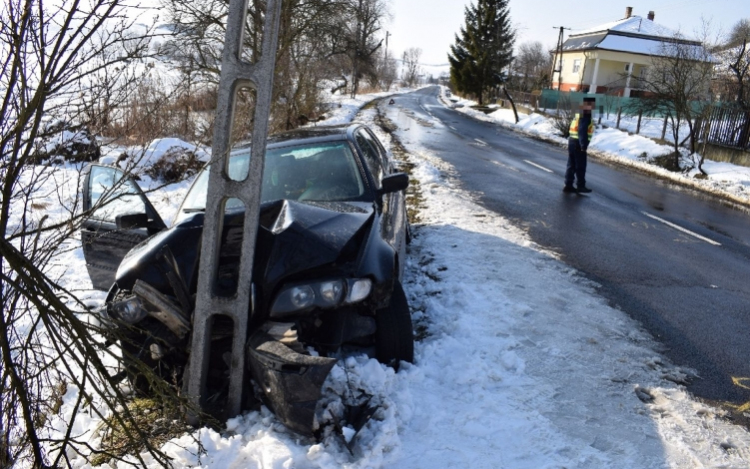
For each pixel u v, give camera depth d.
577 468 2.76
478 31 51.97
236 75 2.80
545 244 7.08
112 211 3.91
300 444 2.80
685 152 16.06
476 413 3.15
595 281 5.75
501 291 5.18
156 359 3.24
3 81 2.14
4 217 2.16
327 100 30.61
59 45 2.13
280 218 3.39
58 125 2.35
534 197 10.34
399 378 3.30
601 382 3.65
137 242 3.72
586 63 51.09
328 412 2.84
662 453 2.92
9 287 2.33
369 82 61.28
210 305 2.91
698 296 5.45
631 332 4.49
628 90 47.12
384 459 2.73
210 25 12.98
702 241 7.75
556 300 5.08
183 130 9.88
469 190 10.70
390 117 31.98
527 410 3.25
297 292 2.96
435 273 5.68
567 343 4.18
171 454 2.74
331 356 3.34
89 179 3.54
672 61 15.30
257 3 12.45
